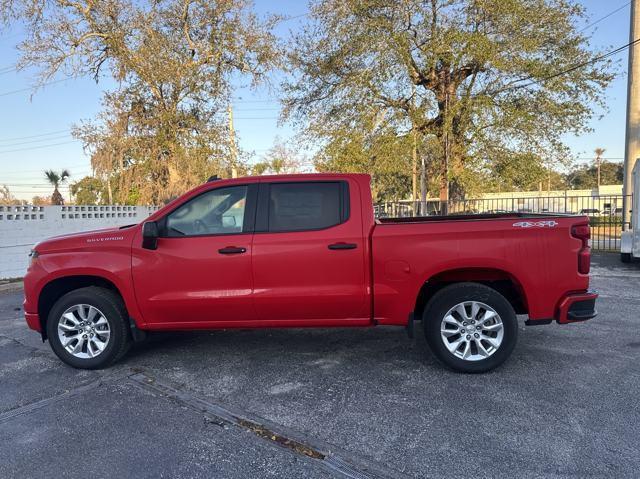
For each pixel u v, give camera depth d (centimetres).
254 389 418
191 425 354
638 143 1387
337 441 325
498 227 426
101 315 470
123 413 377
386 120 1761
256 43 2166
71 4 1938
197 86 2078
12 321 705
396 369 457
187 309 454
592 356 478
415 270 430
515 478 278
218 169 2120
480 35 1513
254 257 443
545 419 347
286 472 291
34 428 355
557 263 425
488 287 434
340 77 1902
